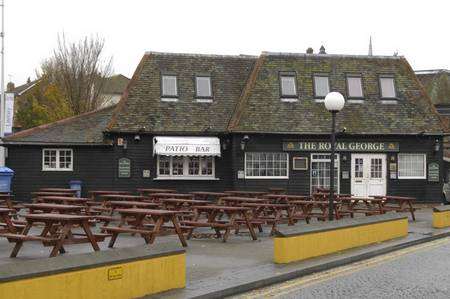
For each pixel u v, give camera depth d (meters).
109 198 21.38
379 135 29.53
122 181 28.53
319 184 29.20
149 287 9.05
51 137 29.30
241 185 28.52
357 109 30.23
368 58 31.97
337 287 10.52
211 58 31.73
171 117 29.28
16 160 28.88
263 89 29.94
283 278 11.03
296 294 9.91
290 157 28.95
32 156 28.97
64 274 7.61
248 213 16.86
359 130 29.38
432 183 29.94
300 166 28.98
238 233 17.41
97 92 49.28
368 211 22.44
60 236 11.55
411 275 11.77
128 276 8.65
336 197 23.41
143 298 8.82
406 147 29.88
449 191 32.16
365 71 31.45
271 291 10.12
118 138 28.53
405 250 15.46
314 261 12.52
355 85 30.86
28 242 14.91
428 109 30.77
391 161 29.69
